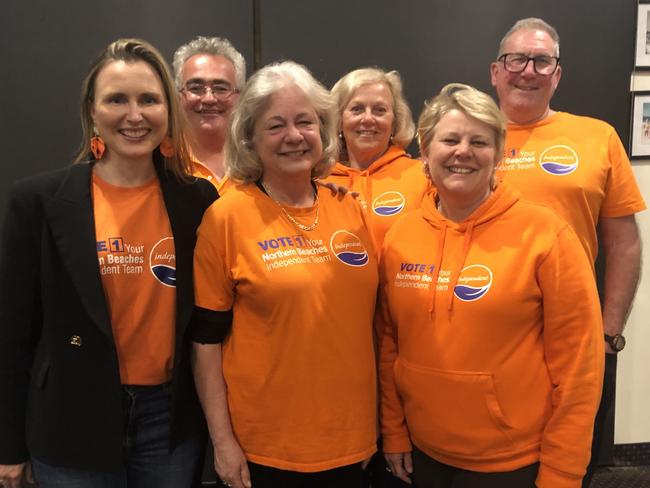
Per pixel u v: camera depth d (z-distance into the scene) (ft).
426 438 4.83
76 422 4.44
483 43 8.32
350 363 4.60
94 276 4.33
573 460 4.39
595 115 8.63
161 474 4.85
